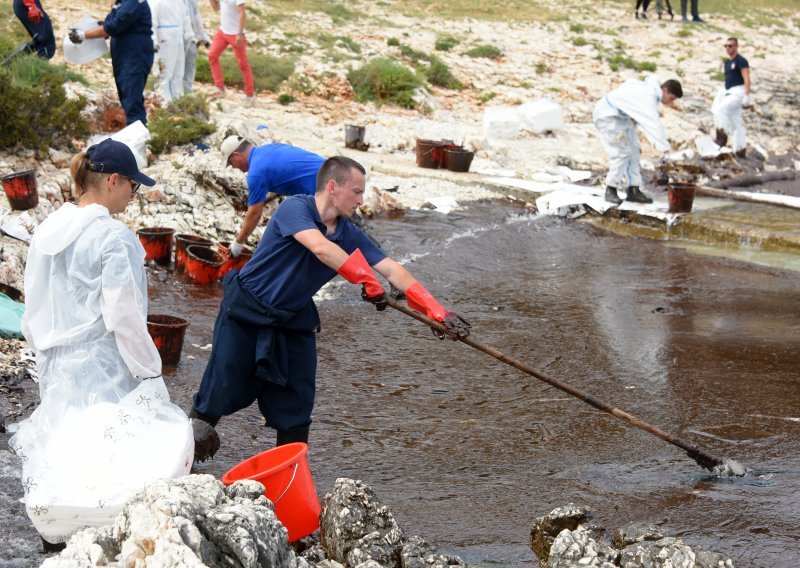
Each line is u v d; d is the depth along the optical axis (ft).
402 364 23.15
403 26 76.79
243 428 18.45
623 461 17.70
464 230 38.45
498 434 18.89
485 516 15.06
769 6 106.63
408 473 16.79
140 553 9.09
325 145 46.73
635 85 42.06
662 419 19.93
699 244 40.01
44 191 30.78
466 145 52.08
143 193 32.78
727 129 57.98
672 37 84.64
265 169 23.06
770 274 34.73
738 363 24.03
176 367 21.58
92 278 12.35
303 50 63.16
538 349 24.86
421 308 15.16
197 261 28.63
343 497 12.90
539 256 36.24
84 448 12.02
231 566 9.29
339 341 24.68
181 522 9.07
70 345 12.46
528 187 45.42
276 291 14.75
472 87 64.34
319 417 19.33
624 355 24.56
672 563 11.53
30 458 12.41
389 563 12.31
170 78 43.83
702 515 15.24
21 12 40.11
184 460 12.44
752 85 72.13
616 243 39.17
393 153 51.03
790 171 57.52
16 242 26.94
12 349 20.81
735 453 18.12
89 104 37.65
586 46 77.41
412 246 35.60
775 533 14.58
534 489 16.24
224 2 50.26
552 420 19.79
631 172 43.62
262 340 14.76
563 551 11.82
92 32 36.09
